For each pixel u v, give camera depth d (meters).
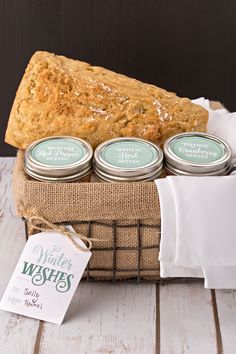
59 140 0.72
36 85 0.74
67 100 0.74
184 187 0.66
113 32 0.96
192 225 0.65
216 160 0.70
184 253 0.66
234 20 0.95
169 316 0.67
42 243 0.66
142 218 0.67
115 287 0.71
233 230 0.66
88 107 0.74
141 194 0.66
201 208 0.65
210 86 0.99
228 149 0.72
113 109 0.74
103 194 0.66
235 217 0.66
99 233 0.68
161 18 0.95
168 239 0.66
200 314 0.67
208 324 0.66
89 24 0.95
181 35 0.96
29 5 0.94
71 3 0.94
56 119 0.73
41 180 0.68
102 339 0.64
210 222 0.65
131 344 0.63
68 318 0.66
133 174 0.67
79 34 0.96
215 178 0.67
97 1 0.94
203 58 0.97
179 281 0.71
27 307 0.65
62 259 0.66
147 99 0.76
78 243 0.66
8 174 0.94
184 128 0.75
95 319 0.66
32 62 0.77
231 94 1.00
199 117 0.76
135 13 0.95
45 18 0.95
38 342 0.63
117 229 0.68
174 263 0.66
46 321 0.66
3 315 0.66
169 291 0.70
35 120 0.73
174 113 0.75
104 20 0.95
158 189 0.66
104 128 0.74
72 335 0.64
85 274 0.70
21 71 0.98
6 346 0.63
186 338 0.64
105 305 0.68
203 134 0.74
